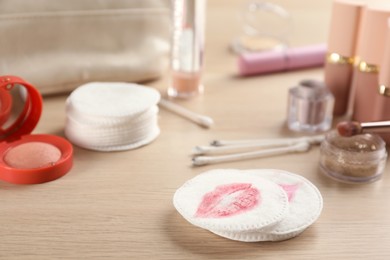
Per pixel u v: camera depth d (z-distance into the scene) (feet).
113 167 1.43
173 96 1.78
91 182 1.38
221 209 1.23
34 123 1.51
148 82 1.87
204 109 1.71
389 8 1.55
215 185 1.30
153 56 1.84
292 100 1.61
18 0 1.62
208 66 2.02
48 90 1.72
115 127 1.48
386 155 1.43
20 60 1.67
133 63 1.80
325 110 1.61
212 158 1.45
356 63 1.67
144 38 1.82
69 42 1.72
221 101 1.76
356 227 1.27
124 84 1.63
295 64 1.99
